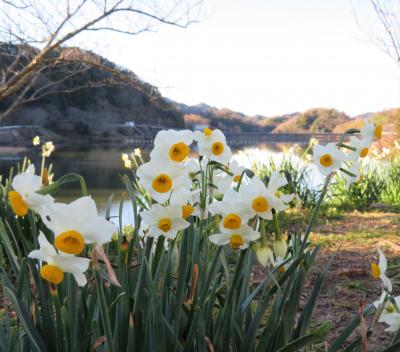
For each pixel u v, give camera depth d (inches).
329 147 54.1
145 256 51.2
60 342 50.0
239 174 59.6
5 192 145.6
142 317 54.7
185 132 47.2
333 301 121.0
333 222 231.1
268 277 56.3
